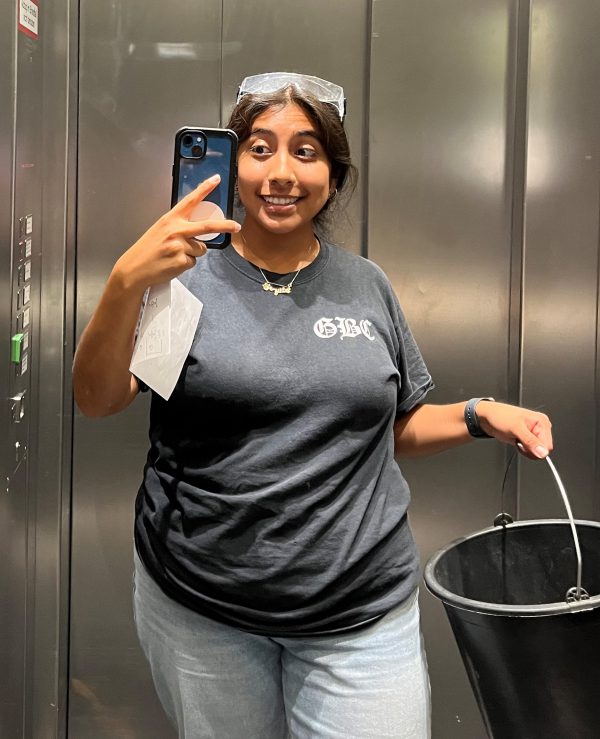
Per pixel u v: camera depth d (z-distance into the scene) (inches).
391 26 97.0
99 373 64.2
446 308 101.0
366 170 98.7
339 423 64.6
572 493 103.8
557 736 65.7
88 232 96.3
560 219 100.3
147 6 94.8
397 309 72.9
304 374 64.1
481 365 101.9
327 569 64.6
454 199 99.5
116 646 101.5
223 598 65.5
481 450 103.1
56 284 96.3
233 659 67.2
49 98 94.3
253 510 63.9
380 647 66.5
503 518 74.6
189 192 62.4
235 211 72.4
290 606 65.0
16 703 89.4
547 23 98.0
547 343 102.0
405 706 66.7
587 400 102.9
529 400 102.6
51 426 97.7
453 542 73.4
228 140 61.9
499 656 64.8
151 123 95.7
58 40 94.0
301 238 68.6
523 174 99.2
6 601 83.6
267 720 69.9
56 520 98.8
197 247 59.7
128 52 95.0
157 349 62.6
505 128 98.8
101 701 102.1
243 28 95.9
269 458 63.9
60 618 100.4
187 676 67.8
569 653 63.2
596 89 99.1
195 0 95.1
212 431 65.0
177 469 66.4
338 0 96.6
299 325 65.7
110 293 60.6
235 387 63.4
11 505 83.3
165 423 67.4
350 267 70.2
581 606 61.7
